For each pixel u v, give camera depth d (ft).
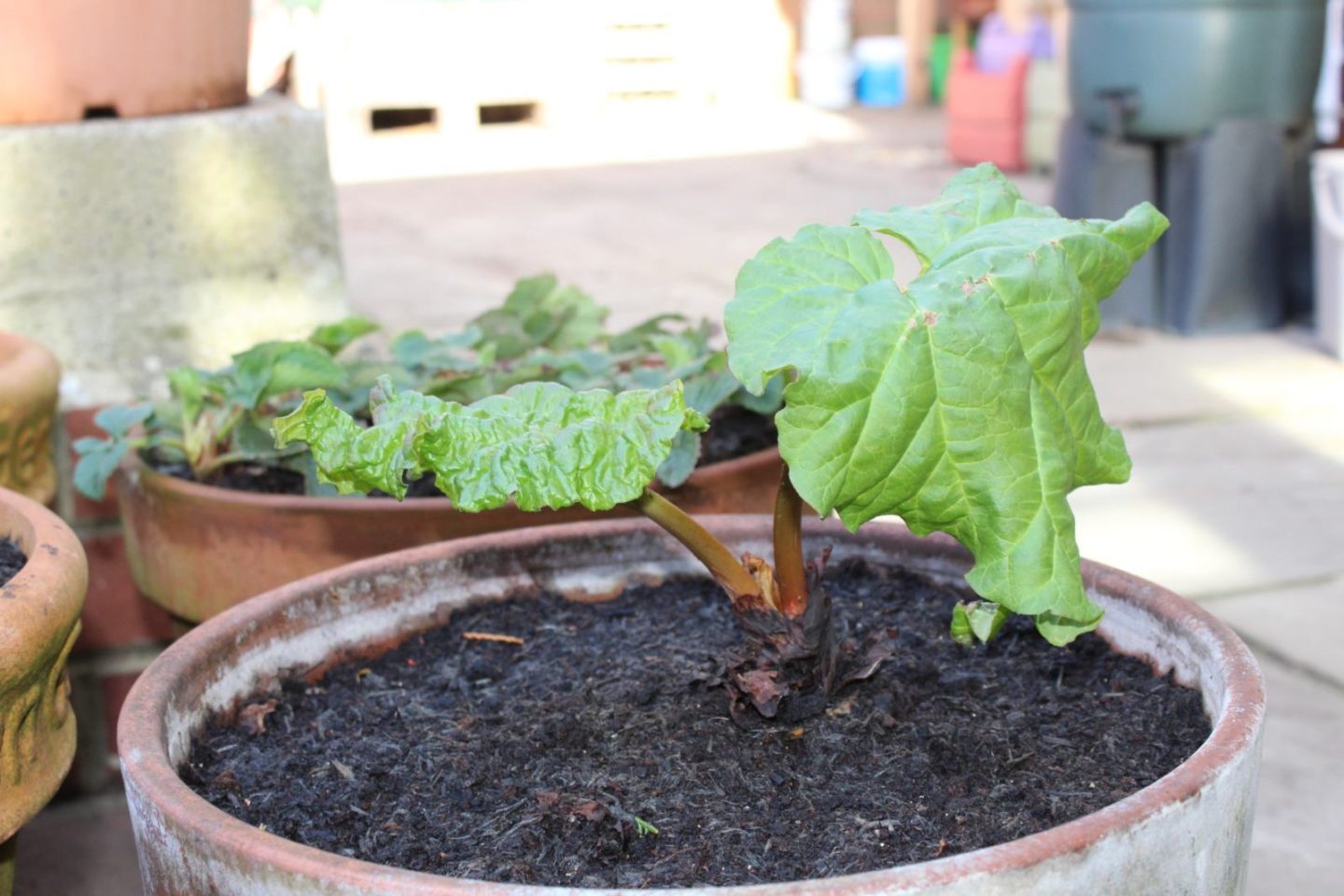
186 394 5.56
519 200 16.03
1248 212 10.68
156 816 3.44
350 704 4.49
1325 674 6.73
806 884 2.95
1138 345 10.68
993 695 4.44
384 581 4.67
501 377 5.71
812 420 3.59
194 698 4.32
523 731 4.36
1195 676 4.35
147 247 6.43
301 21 15.87
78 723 6.68
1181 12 10.27
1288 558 7.62
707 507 5.20
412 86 20.83
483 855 3.76
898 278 11.10
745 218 14.65
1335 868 5.77
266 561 5.16
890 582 4.87
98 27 6.29
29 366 5.34
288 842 3.21
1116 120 10.51
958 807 3.92
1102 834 3.12
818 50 24.86
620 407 3.84
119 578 6.63
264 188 6.54
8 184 6.22
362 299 10.88
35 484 5.45
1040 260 3.78
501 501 3.65
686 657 4.59
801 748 4.26
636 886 3.59
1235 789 3.46
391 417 3.76
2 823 4.32
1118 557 7.66
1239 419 9.27
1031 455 3.74
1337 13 14.33
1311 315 11.19
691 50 23.30
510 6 21.08
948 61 24.66
